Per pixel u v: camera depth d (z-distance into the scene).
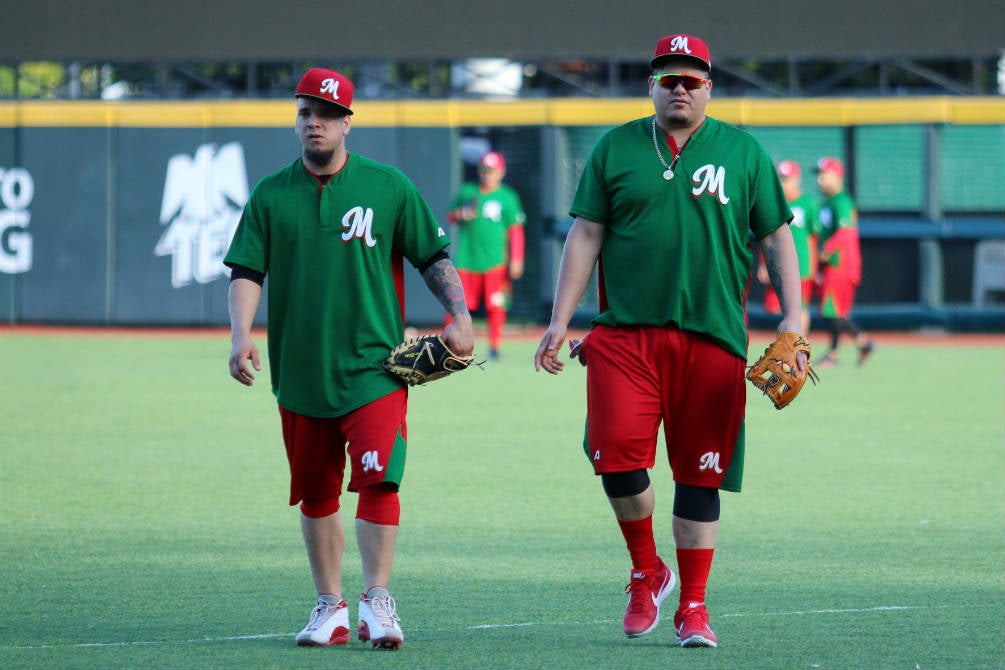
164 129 84.56
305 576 23.05
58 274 85.44
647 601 18.83
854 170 84.12
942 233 83.62
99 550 25.08
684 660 17.47
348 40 85.00
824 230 62.81
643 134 18.70
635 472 18.62
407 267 82.56
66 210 85.19
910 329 84.62
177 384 54.62
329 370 18.34
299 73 88.19
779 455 37.38
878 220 84.19
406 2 84.81
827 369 62.31
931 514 28.97
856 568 23.73
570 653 17.88
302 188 18.45
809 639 18.67
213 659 17.47
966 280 84.50
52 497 30.62
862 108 83.56
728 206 18.41
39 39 86.00
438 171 83.12
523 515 28.83
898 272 84.62
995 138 83.81
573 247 18.97
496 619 20.06
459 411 47.03
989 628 19.33
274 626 19.58
